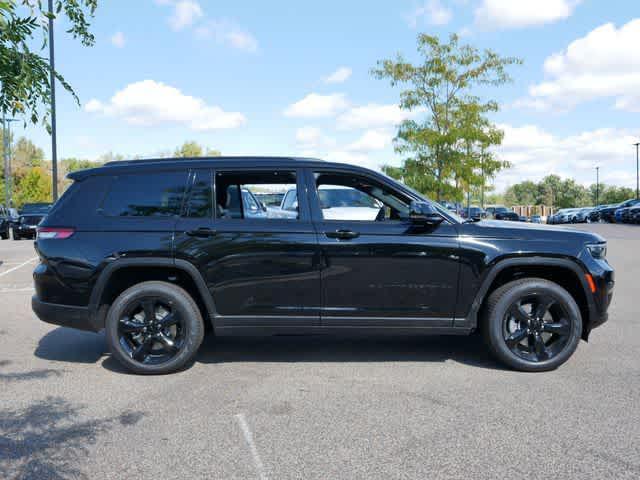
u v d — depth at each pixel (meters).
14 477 2.83
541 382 4.32
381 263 4.58
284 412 3.71
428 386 4.24
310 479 2.79
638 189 59.66
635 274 10.46
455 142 18.25
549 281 4.65
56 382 4.41
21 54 3.13
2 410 3.78
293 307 4.62
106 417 3.64
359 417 3.61
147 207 4.71
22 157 81.88
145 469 2.91
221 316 4.63
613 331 6.02
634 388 4.16
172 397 4.03
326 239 4.58
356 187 4.80
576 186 116.62
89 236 4.64
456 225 4.66
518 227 4.73
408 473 2.84
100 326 4.70
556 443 3.19
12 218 27.38
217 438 3.29
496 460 2.98
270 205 4.82
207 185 4.73
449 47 18.50
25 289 9.31
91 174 4.82
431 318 4.64
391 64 18.70
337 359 5.05
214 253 4.58
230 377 4.51
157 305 4.69
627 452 3.07
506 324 4.67
